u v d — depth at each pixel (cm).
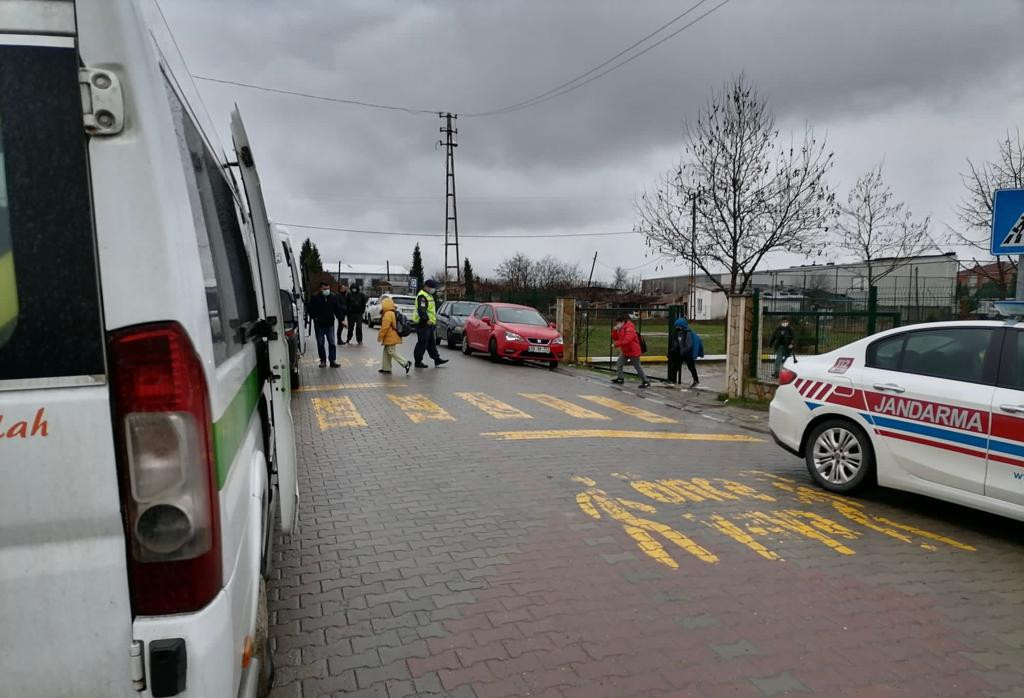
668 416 1047
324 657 328
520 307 1870
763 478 662
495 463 696
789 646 344
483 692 301
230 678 176
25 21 153
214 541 170
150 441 161
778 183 2103
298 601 386
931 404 530
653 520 528
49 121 155
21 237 155
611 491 602
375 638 346
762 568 441
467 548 466
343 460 704
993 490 489
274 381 352
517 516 532
